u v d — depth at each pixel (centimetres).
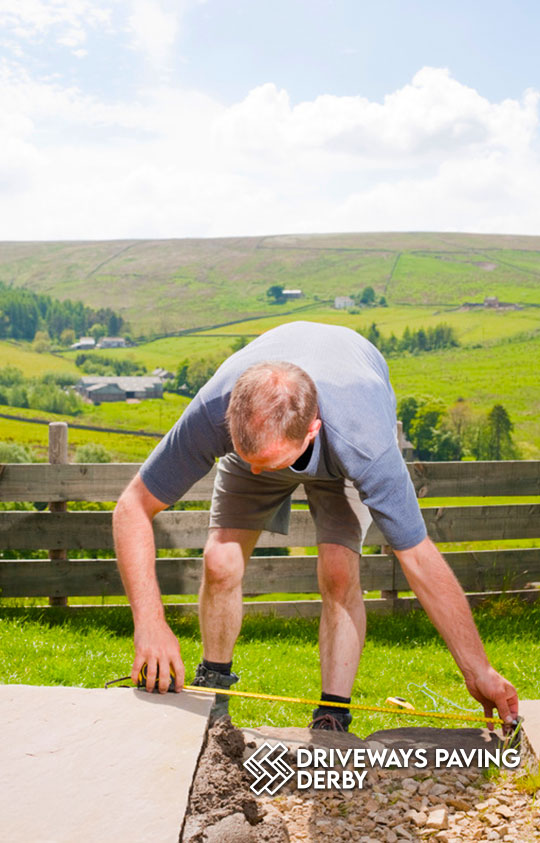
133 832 183
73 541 634
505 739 254
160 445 264
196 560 646
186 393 5084
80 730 223
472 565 685
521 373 5028
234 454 288
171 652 246
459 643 249
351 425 244
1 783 198
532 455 4388
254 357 260
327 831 211
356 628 288
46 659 488
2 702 238
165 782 200
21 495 627
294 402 221
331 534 293
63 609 620
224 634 286
